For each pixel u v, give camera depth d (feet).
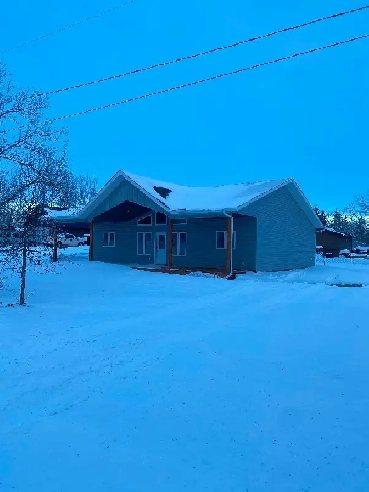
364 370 21.61
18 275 59.21
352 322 32.53
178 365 22.41
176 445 14.37
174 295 48.60
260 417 16.40
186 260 86.69
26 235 41.32
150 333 29.25
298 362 22.93
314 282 66.54
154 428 15.56
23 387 19.29
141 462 13.32
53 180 52.24
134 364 22.53
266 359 23.47
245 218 80.48
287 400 17.95
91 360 23.16
